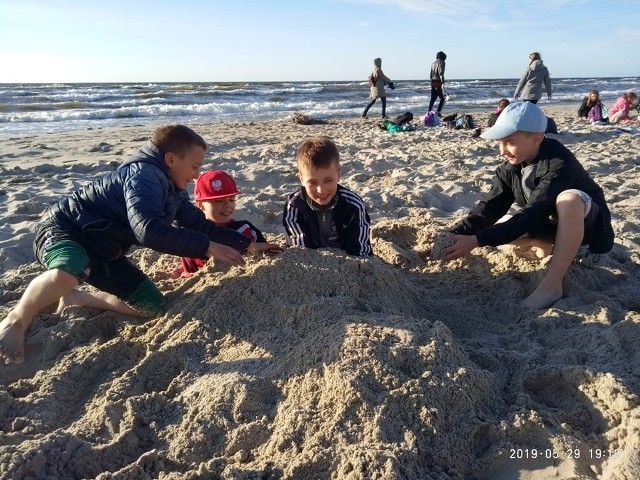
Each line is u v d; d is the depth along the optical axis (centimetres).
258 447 204
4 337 255
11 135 1203
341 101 2686
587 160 816
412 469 186
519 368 244
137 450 207
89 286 346
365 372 217
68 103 2177
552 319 286
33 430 211
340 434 197
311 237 327
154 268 378
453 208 590
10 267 401
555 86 4772
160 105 2253
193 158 291
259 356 245
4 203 553
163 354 252
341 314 260
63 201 287
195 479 188
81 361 253
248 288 281
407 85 4888
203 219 321
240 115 1975
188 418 215
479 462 198
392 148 968
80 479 193
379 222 474
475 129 1265
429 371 219
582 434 208
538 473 192
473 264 365
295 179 690
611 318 283
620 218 521
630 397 214
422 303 316
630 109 1459
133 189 270
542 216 323
